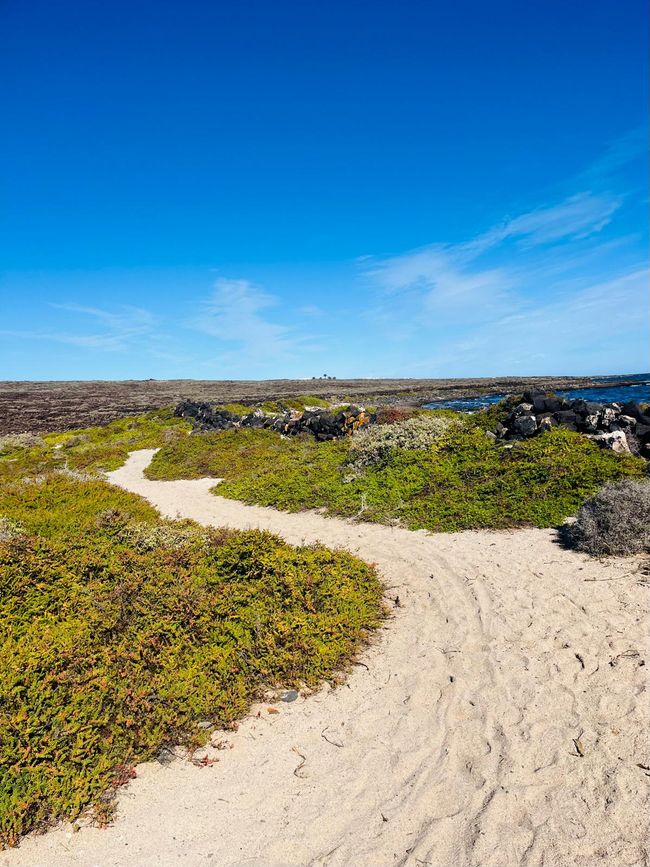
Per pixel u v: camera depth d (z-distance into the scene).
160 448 26.62
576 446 13.35
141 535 9.61
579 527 9.12
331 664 5.99
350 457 16.67
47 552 7.66
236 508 14.90
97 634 5.93
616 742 4.43
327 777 4.33
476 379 120.81
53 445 33.72
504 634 6.43
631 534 8.62
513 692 5.26
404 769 4.37
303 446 21.61
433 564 9.10
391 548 10.20
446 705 5.16
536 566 8.45
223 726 5.02
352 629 6.73
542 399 16.31
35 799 3.97
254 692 5.51
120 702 4.96
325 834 3.78
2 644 5.57
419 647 6.36
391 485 13.77
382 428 17.77
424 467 14.33
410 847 3.64
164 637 6.06
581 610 6.80
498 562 8.82
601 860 3.43
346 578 8.09
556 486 11.61
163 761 4.56
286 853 3.64
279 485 15.87
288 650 6.12
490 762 4.36
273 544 8.43
